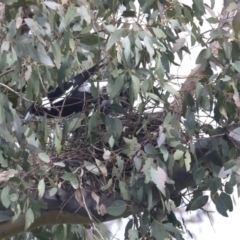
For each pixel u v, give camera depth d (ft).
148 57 5.07
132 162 5.24
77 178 5.14
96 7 5.08
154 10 5.09
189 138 5.06
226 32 5.00
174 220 5.61
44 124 5.10
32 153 5.09
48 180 5.11
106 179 5.59
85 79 5.52
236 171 4.97
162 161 5.00
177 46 5.07
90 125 5.10
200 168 5.14
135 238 5.10
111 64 5.05
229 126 5.30
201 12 5.15
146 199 5.30
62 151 5.57
